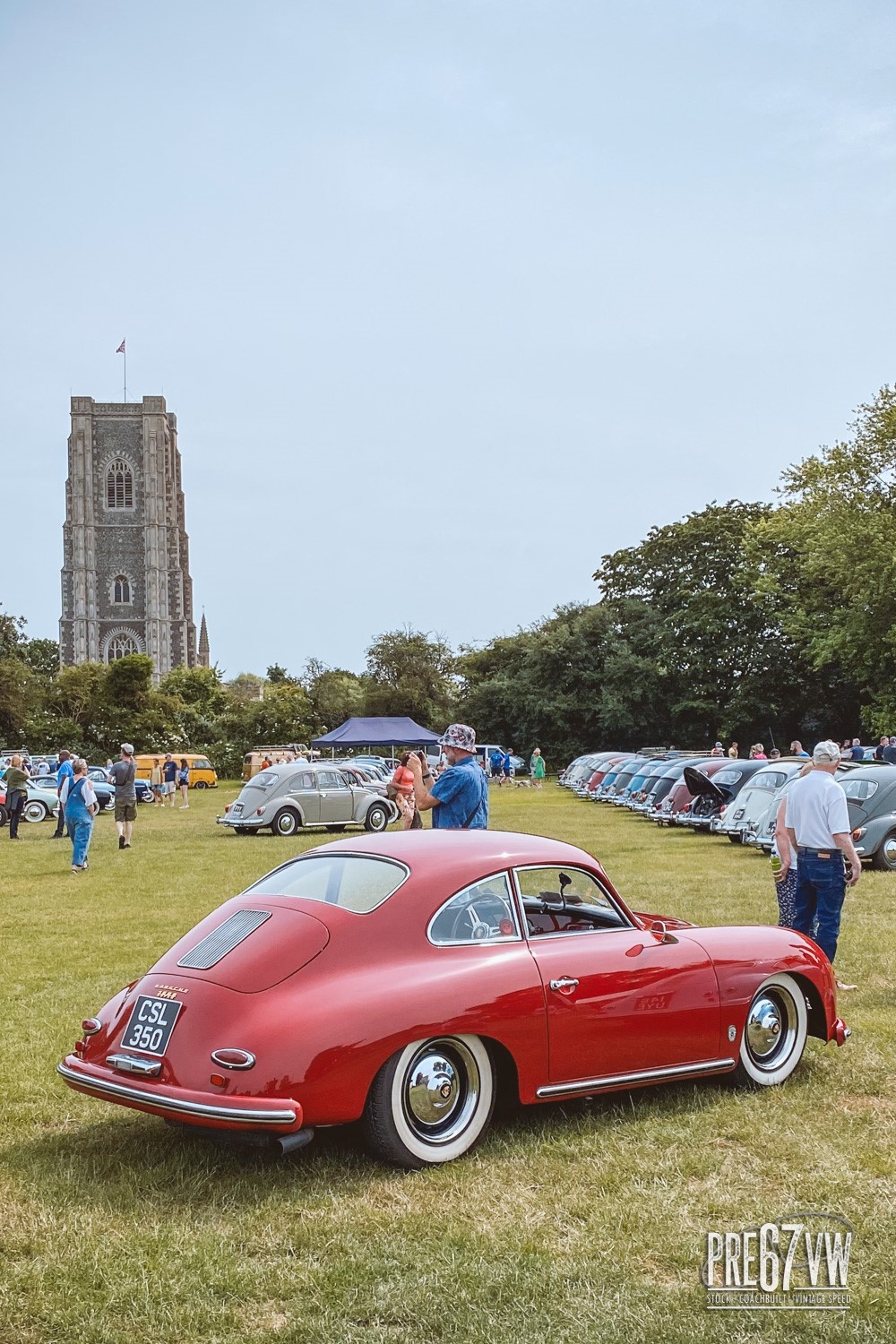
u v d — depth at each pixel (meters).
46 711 72.94
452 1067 5.37
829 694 61.78
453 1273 4.18
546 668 67.94
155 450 139.62
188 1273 4.18
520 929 5.79
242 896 6.02
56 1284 4.12
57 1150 5.62
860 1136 5.66
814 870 8.73
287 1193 4.95
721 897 13.85
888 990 8.74
